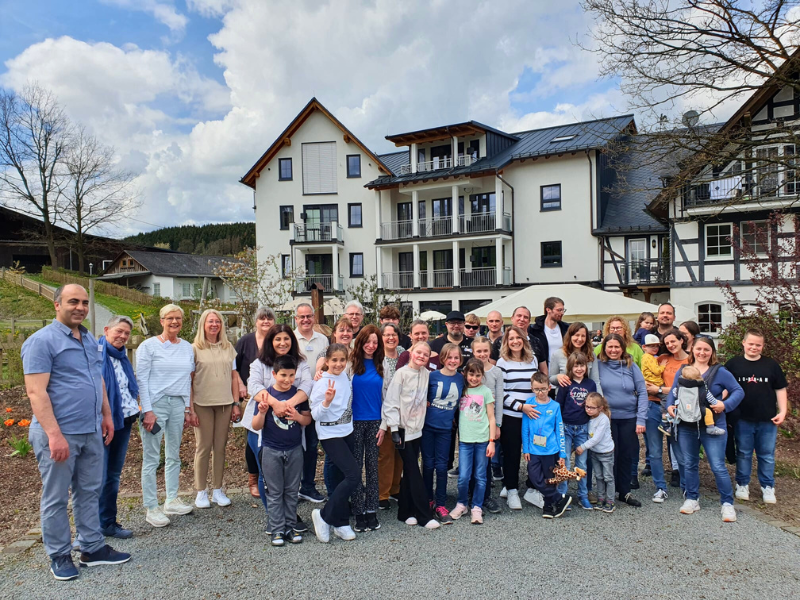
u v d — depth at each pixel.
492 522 4.95
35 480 5.93
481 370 5.09
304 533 4.64
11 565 4.02
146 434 4.79
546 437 5.10
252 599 3.52
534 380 5.16
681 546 4.37
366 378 4.88
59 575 3.78
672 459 6.07
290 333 4.70
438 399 5.08
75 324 3.99
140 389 4.77
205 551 4.27
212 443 5.31
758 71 10.20
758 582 3.76
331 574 3.88
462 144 28.61
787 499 5.57
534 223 26.47
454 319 5.86
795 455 7.20
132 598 3.53
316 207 30.75
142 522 4.89
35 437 3.83
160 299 32.94
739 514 5.12
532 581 3.77
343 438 4.63
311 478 5.52
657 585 3.71
